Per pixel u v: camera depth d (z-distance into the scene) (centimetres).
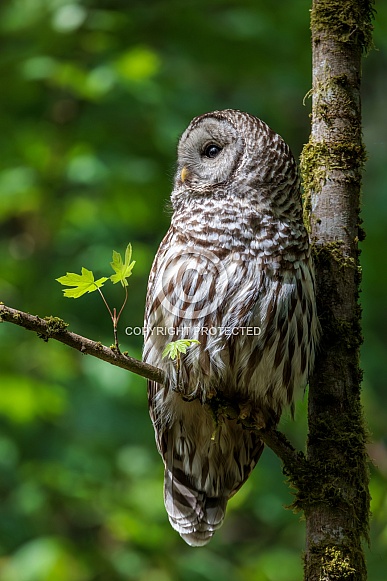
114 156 1443
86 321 1417
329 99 671
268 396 717
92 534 1350
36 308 1405
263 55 1475
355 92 672
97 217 1461
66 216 1450
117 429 1367
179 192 748
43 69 1328
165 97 1441
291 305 674
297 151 1691
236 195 709
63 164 1445
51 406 1259
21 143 1441
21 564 1213
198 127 755
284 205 702
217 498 795
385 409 1416
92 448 1345
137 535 1218
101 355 589
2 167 1445
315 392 657
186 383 713
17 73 1373
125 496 1277
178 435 780
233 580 1271
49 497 1270
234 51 1469
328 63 673
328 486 632
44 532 1300
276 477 1330
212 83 1559
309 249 682
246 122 733
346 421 646
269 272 682
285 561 1313
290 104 1714
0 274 1424
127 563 1227
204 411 749
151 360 728
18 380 1245
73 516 1315
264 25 1441
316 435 647
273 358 687
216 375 700
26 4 1423
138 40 1452
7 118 1445
